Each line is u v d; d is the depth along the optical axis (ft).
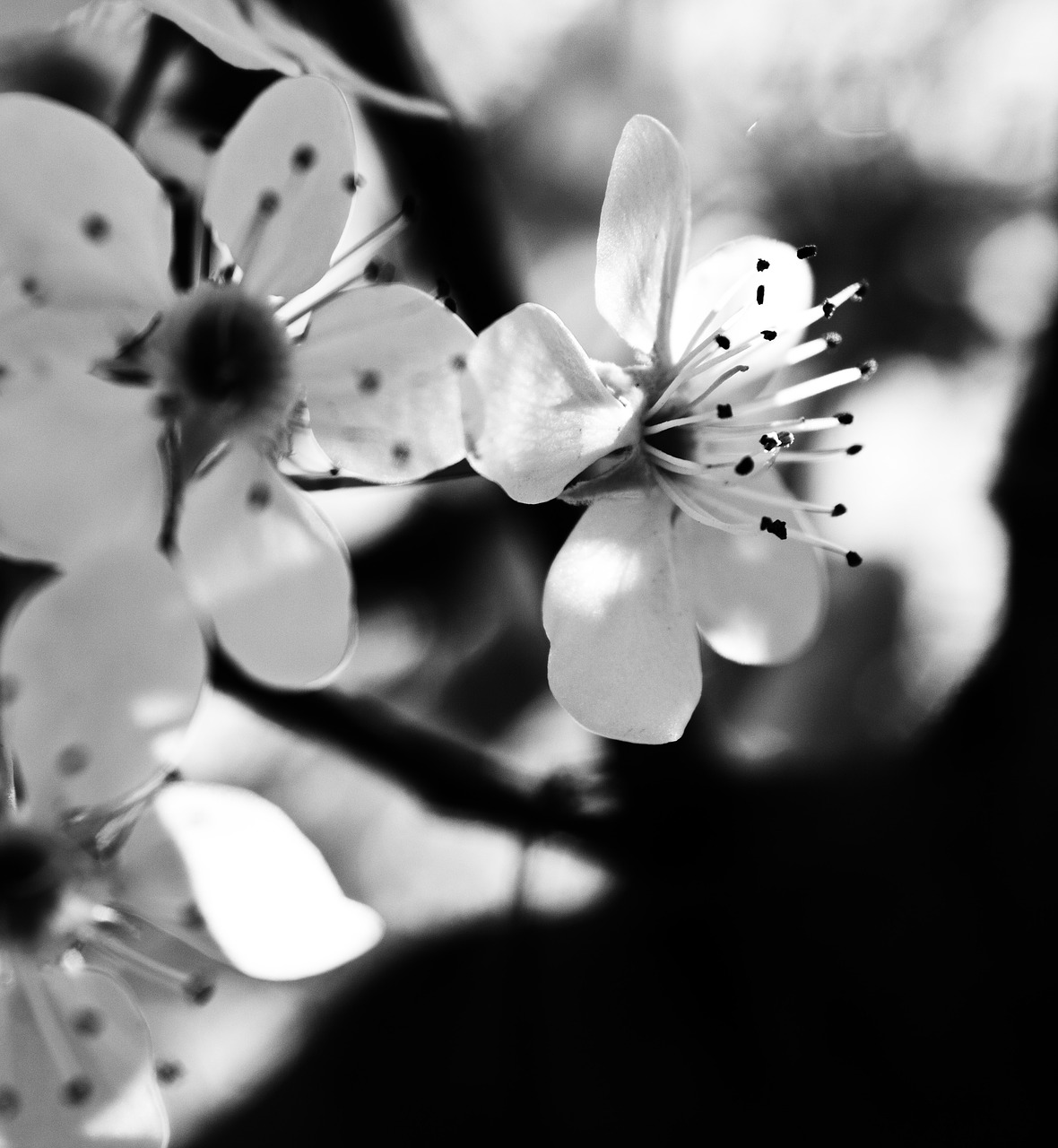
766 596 0.45
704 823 0.46
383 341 0.42
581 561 0.43
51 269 0.42
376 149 0.46
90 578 0.41
